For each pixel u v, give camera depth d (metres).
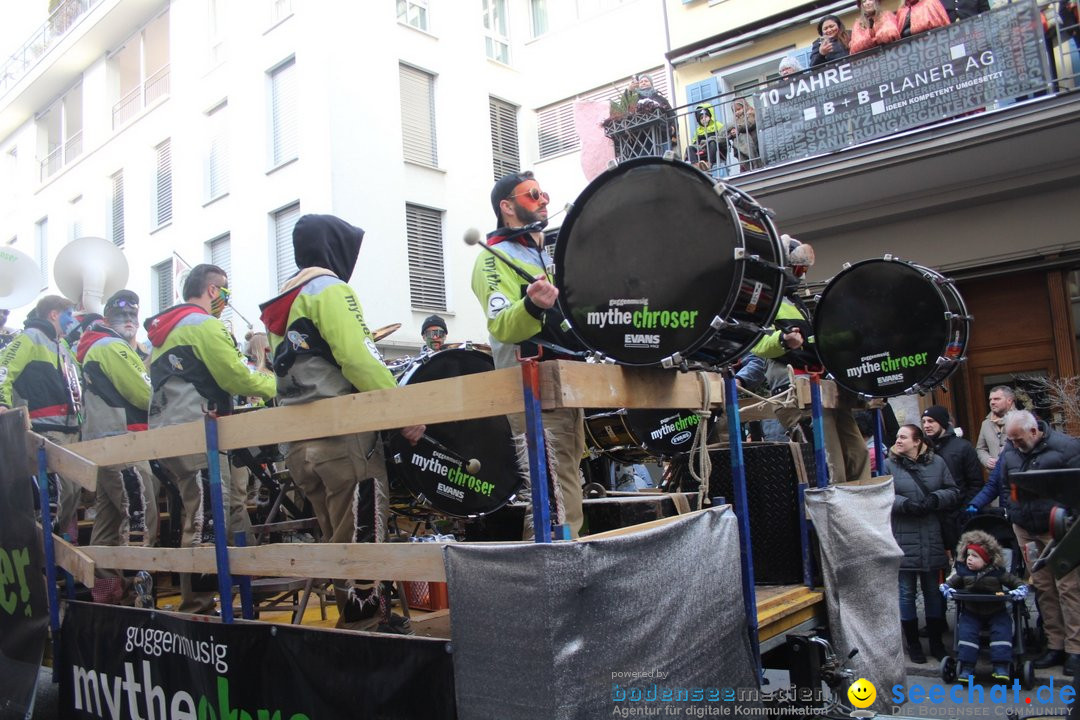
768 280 2.64
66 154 23.52
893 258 4.27
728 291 2.46
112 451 3.71
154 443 3.50
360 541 3.21
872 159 9.53
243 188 16.72
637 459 4.50
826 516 3.70
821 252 11.26
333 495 3.26
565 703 2.10
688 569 2.60
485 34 18.39
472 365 3.42
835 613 3.62
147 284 19.42
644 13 16.78
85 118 22.20
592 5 17.67
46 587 3.87
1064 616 5.77
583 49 17.61
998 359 10.37
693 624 2.58
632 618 2.32
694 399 3.11
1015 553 6.46
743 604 2.98
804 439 4.60
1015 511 6.07
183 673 3.25
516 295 3.07
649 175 2.65
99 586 3.94
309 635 2.80
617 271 2.69
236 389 3.93
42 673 5.48
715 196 2.51
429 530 4.86
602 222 2.74
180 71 18.62
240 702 3.00
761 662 3.33
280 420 3.05
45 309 5.06
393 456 3.19
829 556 3.67
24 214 25.22
